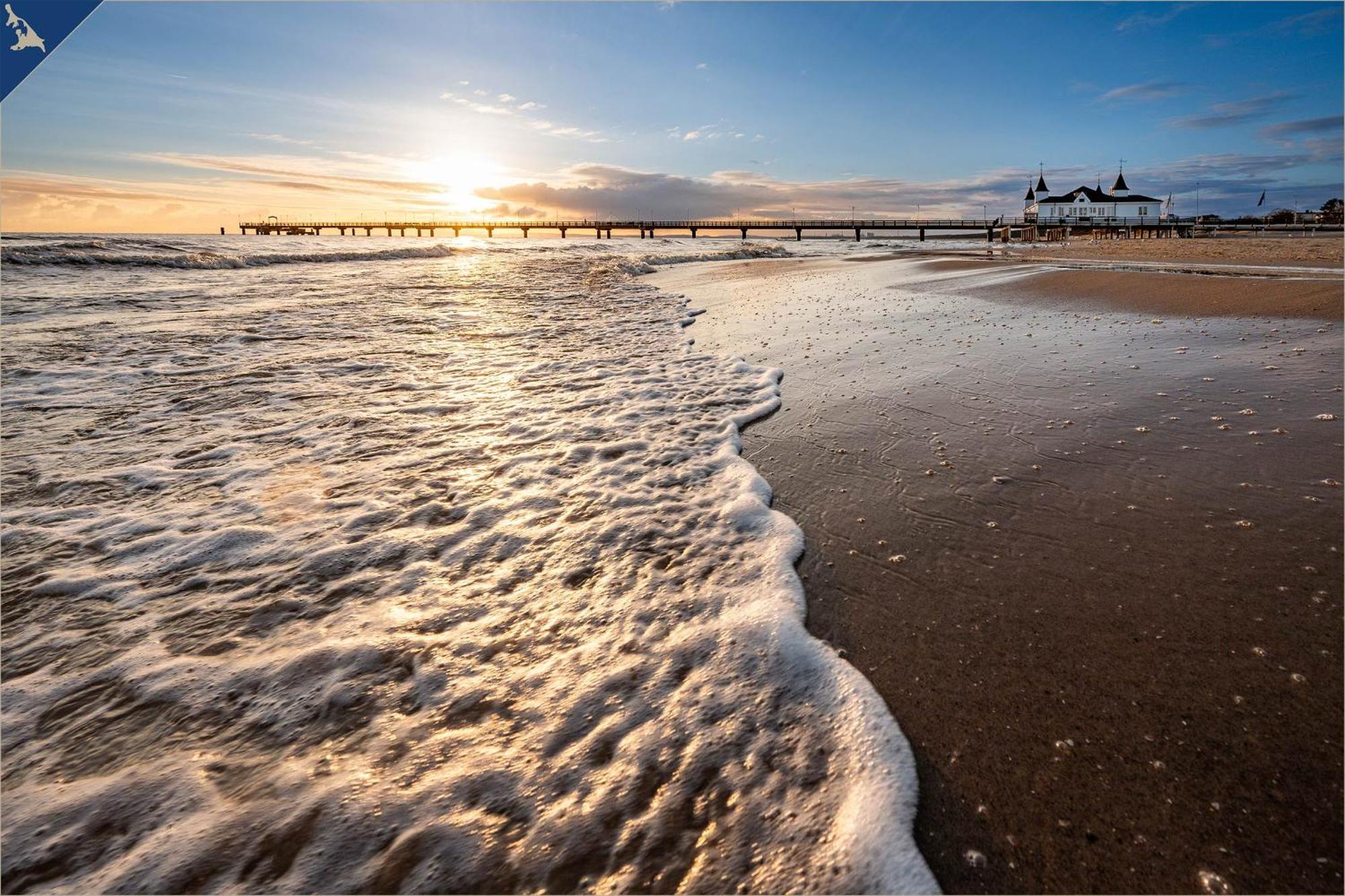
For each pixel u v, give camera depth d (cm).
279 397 472
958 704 166
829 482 310
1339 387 391
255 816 138
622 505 291
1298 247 1938
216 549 254
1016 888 120
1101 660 179
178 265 1558
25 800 142
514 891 122
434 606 216
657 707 167
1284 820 130
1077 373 468
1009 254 2338
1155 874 121
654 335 716
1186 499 267
